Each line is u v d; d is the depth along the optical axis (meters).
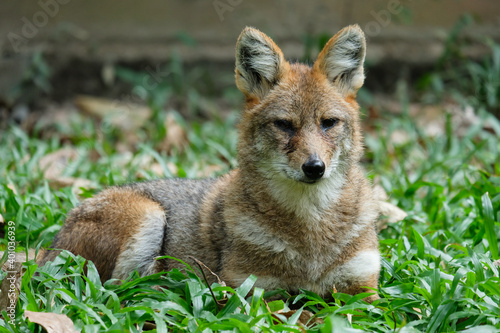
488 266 9.04
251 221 9.33
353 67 10.35
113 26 23.89
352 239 9.32
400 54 22.88
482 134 16.59
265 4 24.31
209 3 24.22
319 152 9.19
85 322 7.79
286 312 8.26
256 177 9.59
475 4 24.48
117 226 10.17
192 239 10.09
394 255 10.02
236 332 7.51
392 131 17.22
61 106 22.12
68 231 10.35
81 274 9.51
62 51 22.64
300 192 9.20
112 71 22.45
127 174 14.88
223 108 22.20
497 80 19.41
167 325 8.24
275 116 9.59
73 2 23.66
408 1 23.91
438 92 20.88
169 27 24.05
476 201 11.80
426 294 8.38
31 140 17.45
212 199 10.28
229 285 9.34
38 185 14.06
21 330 7.68
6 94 21.75
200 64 22.97
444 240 11.06
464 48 22.67
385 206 11.86
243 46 10.18
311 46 20.42
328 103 9.76
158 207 10.54
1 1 22.48
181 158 16.94
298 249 9.20
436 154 15.65
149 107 21.08
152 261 10.23
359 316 8.39
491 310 7.84
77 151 16.36
